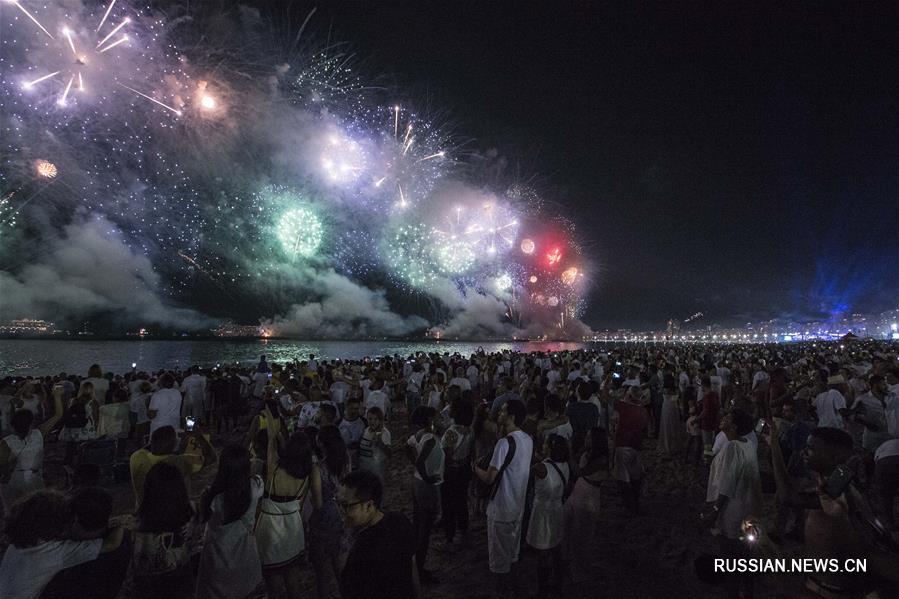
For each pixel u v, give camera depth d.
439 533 6.13
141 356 61.25
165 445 4.32
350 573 2.60
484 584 4.84
